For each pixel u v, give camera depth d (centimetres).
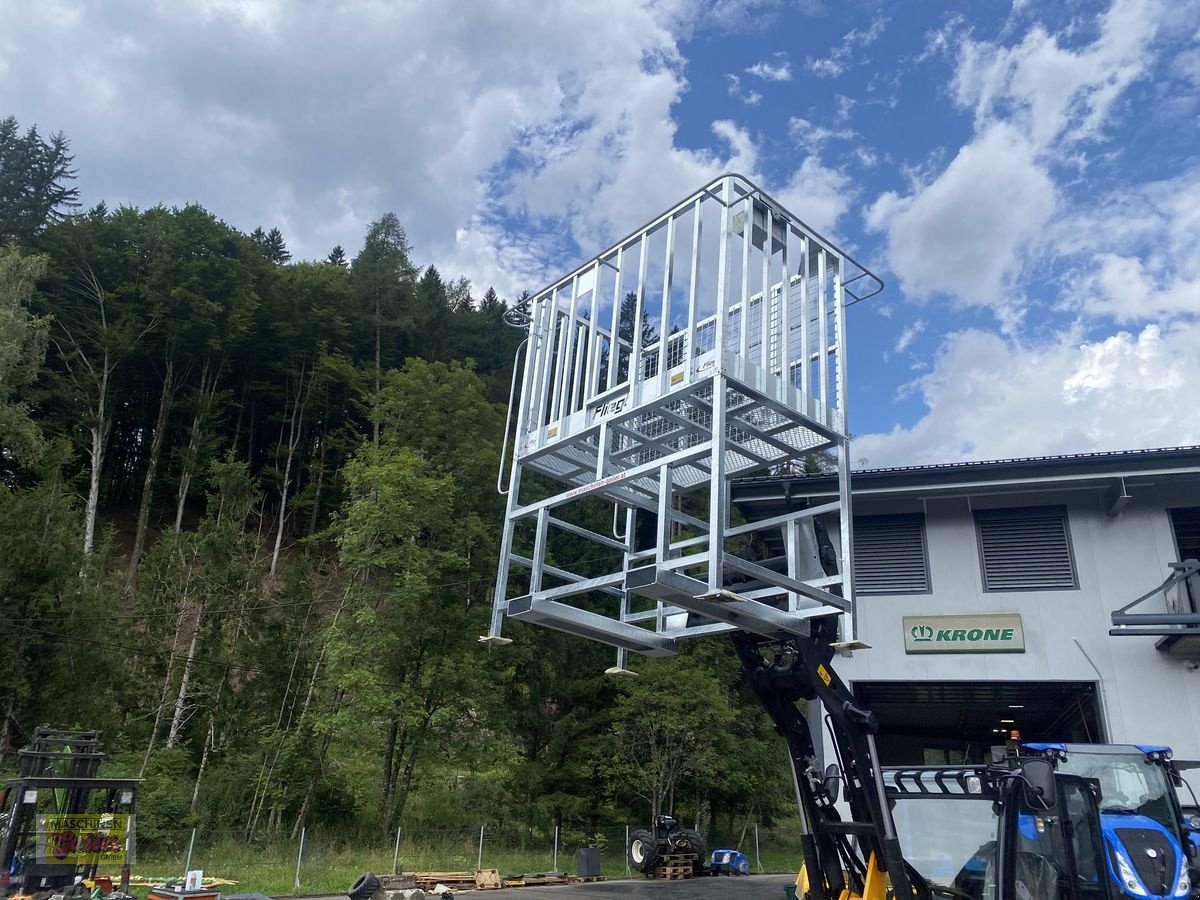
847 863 646
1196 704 1341
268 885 1434
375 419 2870
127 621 2152
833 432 531
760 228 549
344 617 2170
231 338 3862
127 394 3934
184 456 3688
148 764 1948
